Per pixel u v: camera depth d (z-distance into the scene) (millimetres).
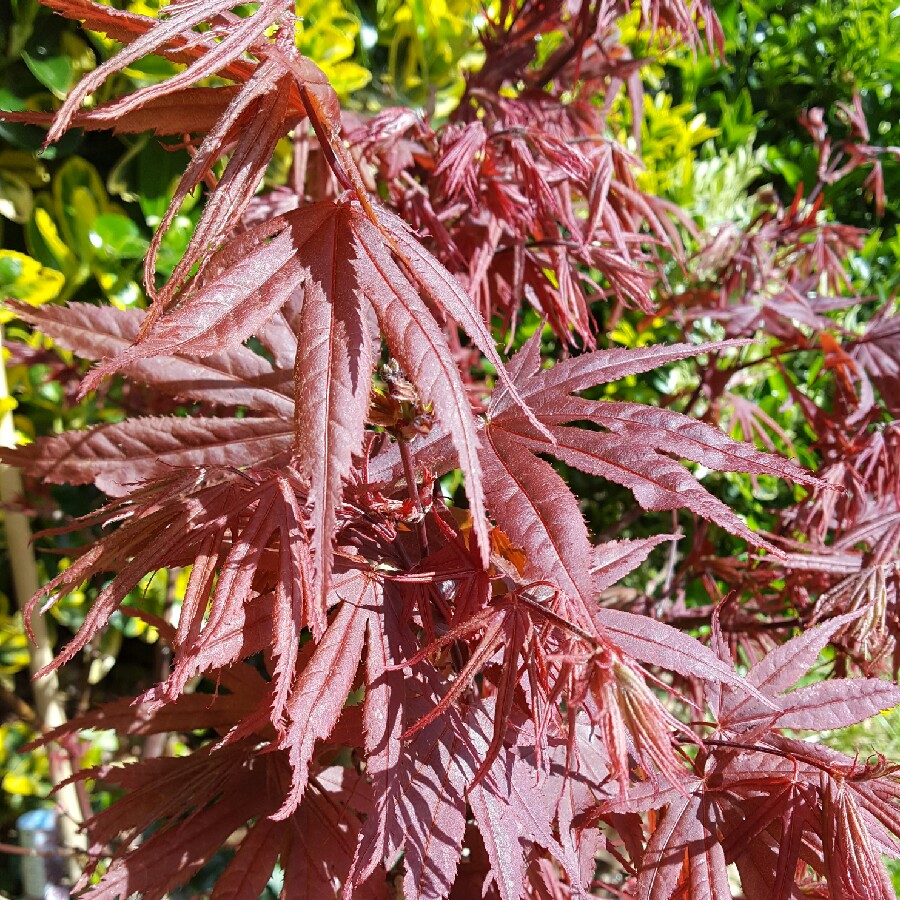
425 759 151
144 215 311
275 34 135
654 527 439
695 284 395
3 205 301
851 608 221
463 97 279
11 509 281
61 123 112
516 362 182
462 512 190
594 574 191
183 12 119
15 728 347
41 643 300
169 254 313
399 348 127
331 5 293
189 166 123
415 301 130
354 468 170
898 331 326
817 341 339
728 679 159
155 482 160
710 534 417
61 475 191
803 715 177
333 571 158
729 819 166
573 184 267
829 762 163
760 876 160
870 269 500
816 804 160
